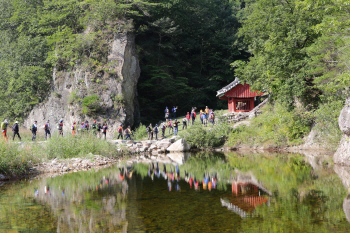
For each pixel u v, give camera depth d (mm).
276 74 20156
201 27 52500
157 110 44656
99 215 7016
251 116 28812
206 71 54375
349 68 13328
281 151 20500
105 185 10758
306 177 11047
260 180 10930
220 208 7344
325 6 13578
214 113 28672
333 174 11359
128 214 7051
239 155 19547
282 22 20562
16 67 38031
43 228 6164
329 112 18219
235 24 57750
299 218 6371
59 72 35750
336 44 14016
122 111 32375
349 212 6723
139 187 10297
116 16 36312
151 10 44750
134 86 36250
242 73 25250
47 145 17312
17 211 7477
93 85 32625
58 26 36375
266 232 5590
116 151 20953
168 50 49531
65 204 8102
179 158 19641
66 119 34062
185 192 9312
